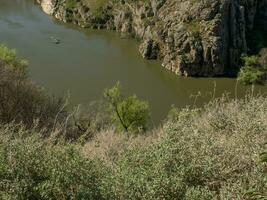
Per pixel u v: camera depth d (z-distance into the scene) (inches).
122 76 3499.0
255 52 3973.9
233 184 358.0
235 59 3804.1
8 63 1766.7
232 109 524.4
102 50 3959.2
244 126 447.8
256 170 368.8
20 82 1153.4
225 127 486.0
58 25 4483.3
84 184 360.2
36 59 3516.2
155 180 349.4
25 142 404.8
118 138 562.3
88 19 4544.8
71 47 3907.5
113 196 349.7
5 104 1015.0
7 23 4325.8
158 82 3523.6
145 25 4185.5
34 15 4692.4
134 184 349.1
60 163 372.5
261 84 3408.0
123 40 4284.0
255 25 4234.7
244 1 4094.5
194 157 393.4
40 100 1086.4
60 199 356.2
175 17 3973.9
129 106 1713.8
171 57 3747.5
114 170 386.6
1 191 351.3
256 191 336.2
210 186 377.4
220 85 3572.8
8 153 377.1
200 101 2839.6
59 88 3097.9
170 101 3228.3
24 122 946.7
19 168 369.7
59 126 839.1
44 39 3986.2
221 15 3836.1
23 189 356.2
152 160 391.2
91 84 3223.4
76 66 3501.5
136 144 455.8
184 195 347.6
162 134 466.0
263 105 517.3
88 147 540.1
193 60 3678.6
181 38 3782.0
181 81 3597.4
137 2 4399.6
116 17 4503.0
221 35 3784.5
